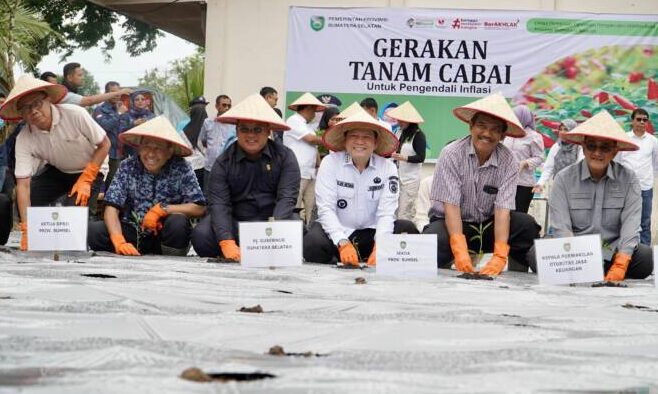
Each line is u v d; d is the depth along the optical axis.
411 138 11.94
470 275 6.97
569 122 11.96
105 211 8.23
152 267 6.64
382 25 14.73
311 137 12.16
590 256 6.74
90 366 2.74
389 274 6.88
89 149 8.39
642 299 5.76
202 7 15.64
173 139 8.10
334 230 7.82
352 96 14.84
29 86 7.97
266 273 6.45
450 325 3.95
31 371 2.66
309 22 14.88
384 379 2.67
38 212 7.30
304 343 3.39
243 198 8.10
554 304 5.21
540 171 14.23
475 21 14.60
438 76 14.69
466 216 7.86
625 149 7.54
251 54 15.06
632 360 3.26
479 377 2.79
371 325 3.82
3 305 4.18
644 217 12.14
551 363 3.11
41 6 26.05
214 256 8.15
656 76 14.38
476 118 7.56
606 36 14.42
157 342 3.19
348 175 7.93
